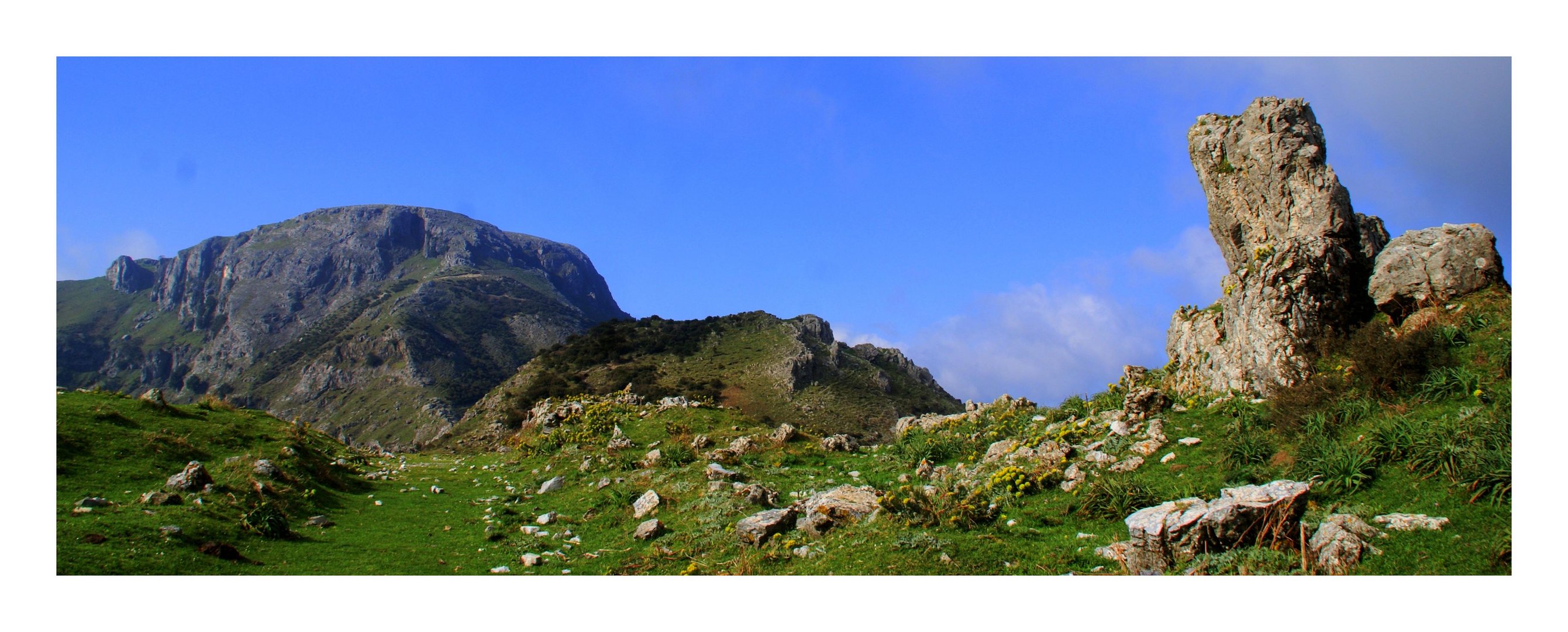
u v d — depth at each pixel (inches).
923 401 4448.8
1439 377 727.7
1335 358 832.3
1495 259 820.0
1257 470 719.1
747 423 1412.4
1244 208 1027.9
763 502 867.4
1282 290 868.6
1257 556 534.0
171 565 596.4
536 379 4025.6
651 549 760.3
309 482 924.6
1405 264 860.0
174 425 964.6
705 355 4345.5
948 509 711.1
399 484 1104.2
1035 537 672.4
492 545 792.9
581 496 1011.9
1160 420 906.1
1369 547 531.8
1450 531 530.3
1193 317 1066.7
